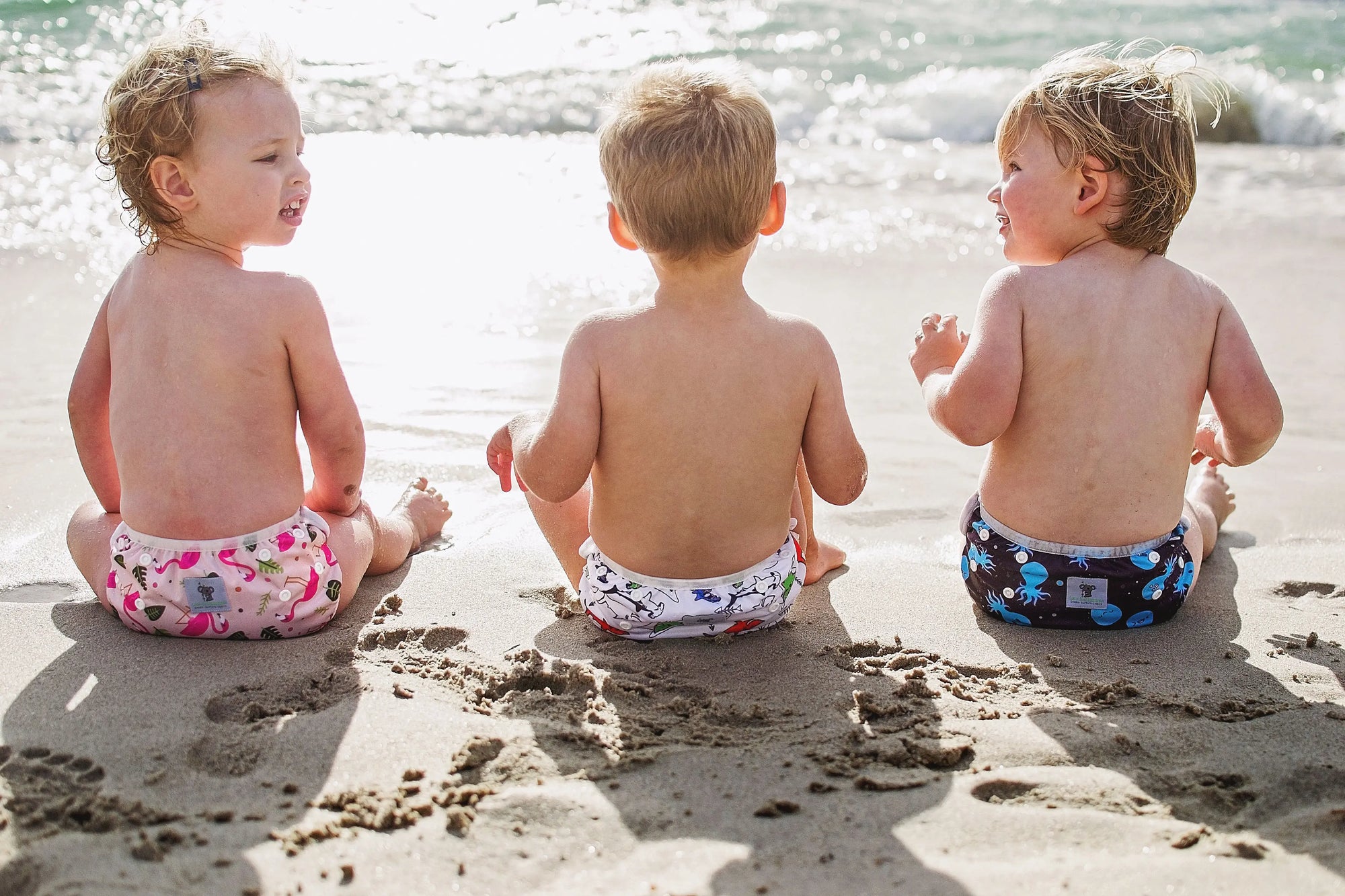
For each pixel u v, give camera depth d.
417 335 4.89
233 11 11.72
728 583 2.56
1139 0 13.54
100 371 2.70
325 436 2.68
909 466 3.83
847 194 7.48
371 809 1.87
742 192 2.31
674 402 2.41
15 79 9.45
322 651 2.50
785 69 10.98
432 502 3.24
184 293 2.53
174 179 2.50
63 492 3.41
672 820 1.86
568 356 2.45
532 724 2.16
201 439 2.51
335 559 2.67
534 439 2.50
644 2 13.22
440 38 11.60
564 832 1.82
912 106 9.85
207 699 2.25
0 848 1.74
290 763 2.01
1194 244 6.24
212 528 2.51
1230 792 1.96
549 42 11.74
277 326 2.55
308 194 2.65
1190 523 2.90
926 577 3.07
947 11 13.19
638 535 2.52
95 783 1.94
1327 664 2.50
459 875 1.72
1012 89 9.93
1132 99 2.58
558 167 8.08
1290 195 7.39
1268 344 4.80
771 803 1.89
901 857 1.76
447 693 2.31
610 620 2.60
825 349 2.51
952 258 6.09
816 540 2.98
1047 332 2.62
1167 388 2.62
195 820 1.83
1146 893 1.67
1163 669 2.49
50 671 2.36
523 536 3.27
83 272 5.52
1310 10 12.98
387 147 8.55
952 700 2.32
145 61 2.50
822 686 2.38
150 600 2.52
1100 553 2.67
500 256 6.04
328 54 10.87
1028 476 2.69
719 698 2.32
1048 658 2.55
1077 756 2.08
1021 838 1.81
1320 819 1.86
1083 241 2.69
